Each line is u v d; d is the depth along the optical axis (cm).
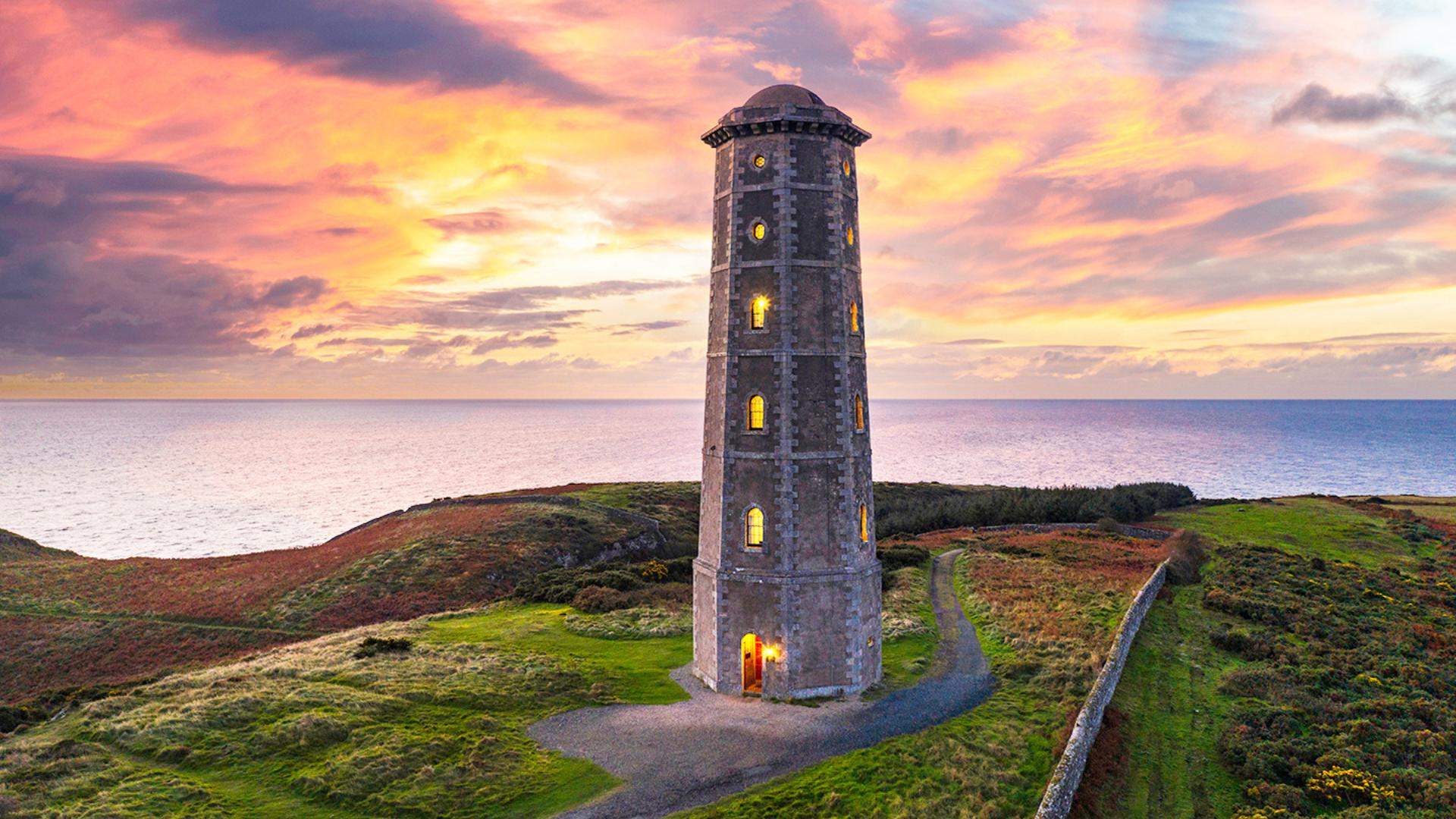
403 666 4091
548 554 7794
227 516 18150
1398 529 7819
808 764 3114
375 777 2919
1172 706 3734
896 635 4784
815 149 3806
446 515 9531
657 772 3044
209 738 3166
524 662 4175
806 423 3766
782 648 3741
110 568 8456
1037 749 3231
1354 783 2953
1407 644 4584
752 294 3806
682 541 9300
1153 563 6581
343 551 8212
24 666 5984
